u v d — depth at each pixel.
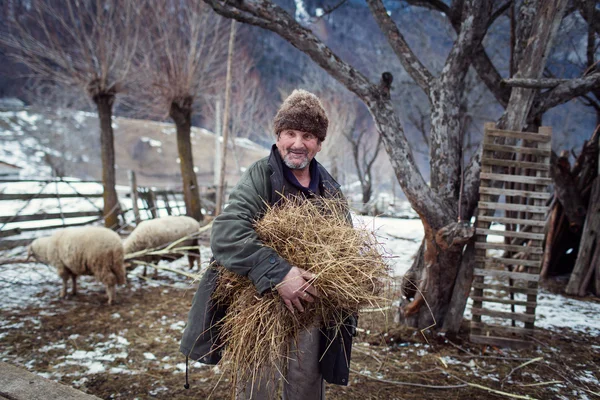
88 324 4.21
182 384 2.98
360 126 25.80
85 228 4.86
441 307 3.97
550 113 16.23
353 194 22.39
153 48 11.53
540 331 4.20
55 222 9.77
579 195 6.02
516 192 3.82
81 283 5.80
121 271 4.86
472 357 3.57
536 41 3.60
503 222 3.82
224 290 1.75
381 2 4.23
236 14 3.46
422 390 2.96
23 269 6.38
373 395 2.86
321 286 1.57
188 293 5.39
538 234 3.81
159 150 33.47
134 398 2.77
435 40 16.62
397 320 4.15
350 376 3.14
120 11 10.27
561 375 3.25
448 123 3.89
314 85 22.16
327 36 22.56
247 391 1.75
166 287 5.69
